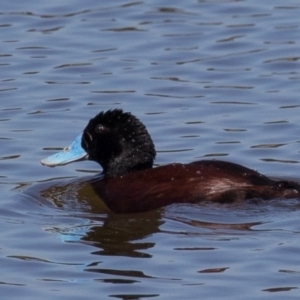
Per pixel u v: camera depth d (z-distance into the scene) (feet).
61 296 45.06
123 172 56.54
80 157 57.82
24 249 49.98
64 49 82.02
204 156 63.52
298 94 73.26
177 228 50.49
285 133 66.69
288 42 82.58
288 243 48.62
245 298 44.32
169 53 81.05
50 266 48.03
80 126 68.44
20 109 71.56
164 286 45.55
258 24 85.97
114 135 56.70
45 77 77.10
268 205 50.90
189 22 86.58
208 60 79.71
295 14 87.66
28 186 58.80
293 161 62.23
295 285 45.34
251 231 49.73
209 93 73.87
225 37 83.66
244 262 47.37
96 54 81.10
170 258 48.11
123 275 46.73
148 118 69.82
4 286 46.24
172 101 72.64
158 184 53.01
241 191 51.49
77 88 75.05
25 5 90.33
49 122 69.36
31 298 45.06
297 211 50.60
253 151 63.98
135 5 90.17
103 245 49.98
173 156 63.62
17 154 64.23
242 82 75.72
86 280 46.39
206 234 49.80
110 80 76.33
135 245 49.70
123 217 52.60
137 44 82.74
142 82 75.92
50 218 53.78
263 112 70.33
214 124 68.54
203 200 51.72
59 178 60.13
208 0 91.09
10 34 84.99
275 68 78.18
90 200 55.62
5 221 53.52
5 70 78.33
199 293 44.86
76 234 51.44
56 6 90.02
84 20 87.35
